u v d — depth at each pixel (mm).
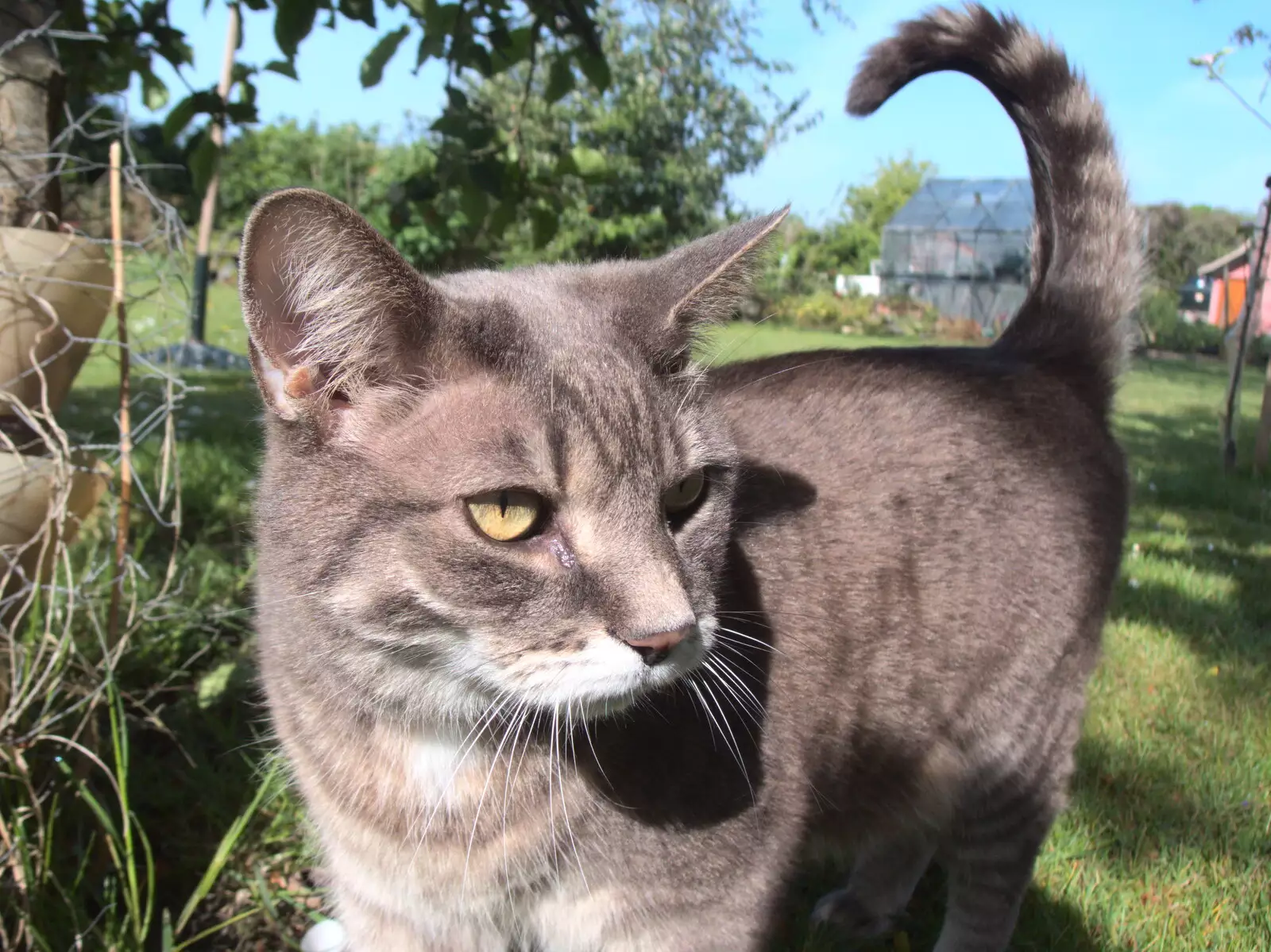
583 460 292
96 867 414
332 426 297
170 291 466
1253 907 454
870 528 394
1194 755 578
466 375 294
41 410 390
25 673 391
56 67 435
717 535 339
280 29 520
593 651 287
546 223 640
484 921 349
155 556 647
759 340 2553
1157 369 3012
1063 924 461
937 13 494
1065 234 494
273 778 438
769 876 360
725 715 335
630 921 340
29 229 385
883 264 4906
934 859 542
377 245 281
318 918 419
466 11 571
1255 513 1164
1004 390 452
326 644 307
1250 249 1410
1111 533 468
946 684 413
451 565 286
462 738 324
